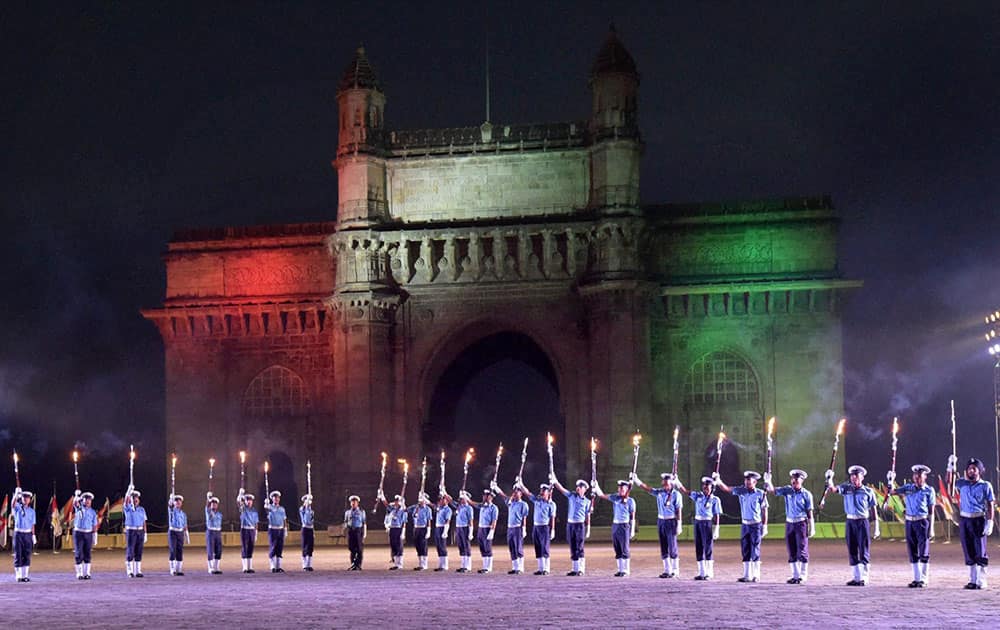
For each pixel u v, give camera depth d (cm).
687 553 6412
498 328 9212
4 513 8631
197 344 9750
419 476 9012
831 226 9206
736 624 2594
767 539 8269
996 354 7475
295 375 9638
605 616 2805
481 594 3528
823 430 9062
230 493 9600
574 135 9088
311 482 9506
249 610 3106
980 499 3509
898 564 4878
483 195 9162
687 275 9281
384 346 9056
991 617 2667
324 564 6075
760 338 9169
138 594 3766
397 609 3064
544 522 4697
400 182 9250
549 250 9038
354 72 9238
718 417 9169
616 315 8738
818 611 2844
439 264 9156
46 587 4222
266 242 9719
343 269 9088
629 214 8775
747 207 9312
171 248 9819
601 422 8731
